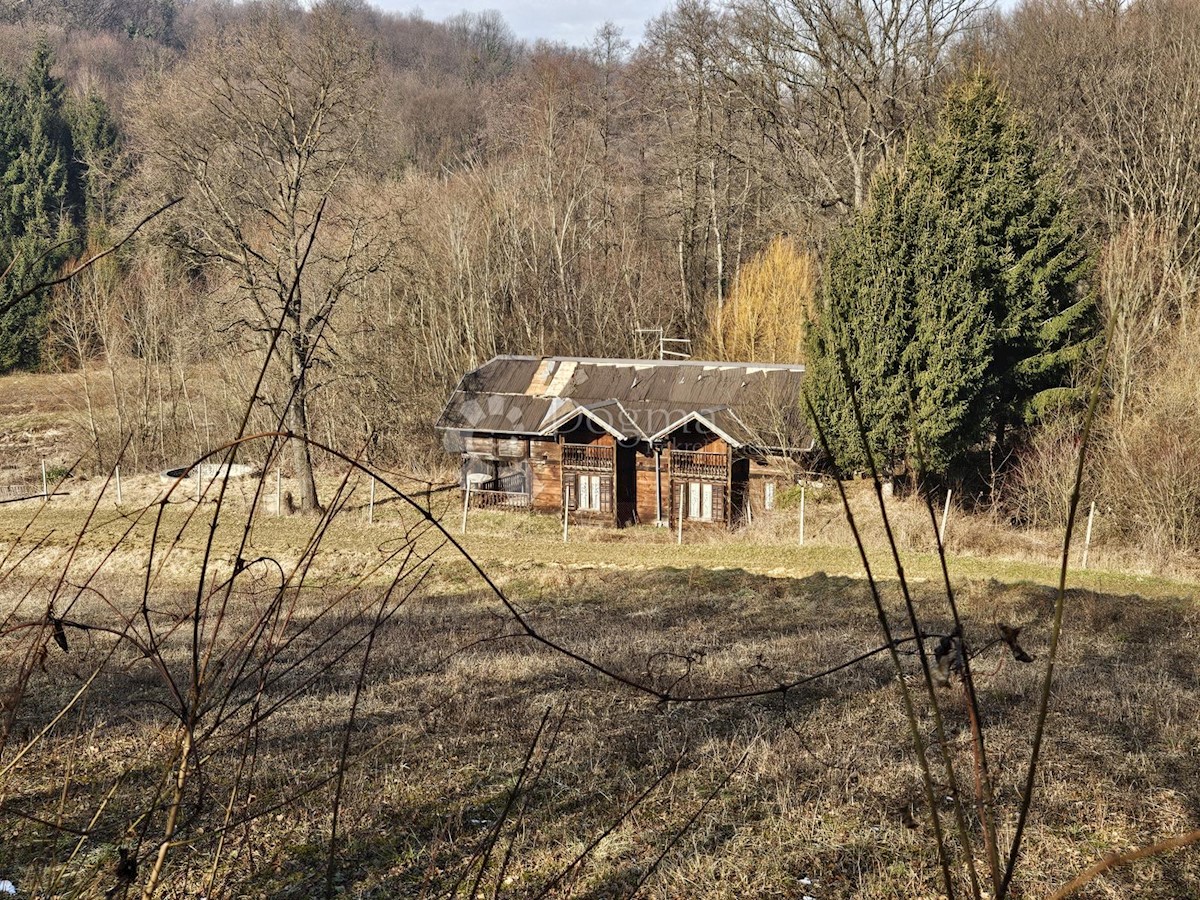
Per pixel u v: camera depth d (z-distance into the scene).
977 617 18.94
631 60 66.00
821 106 48.09
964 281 30.50
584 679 14.55
